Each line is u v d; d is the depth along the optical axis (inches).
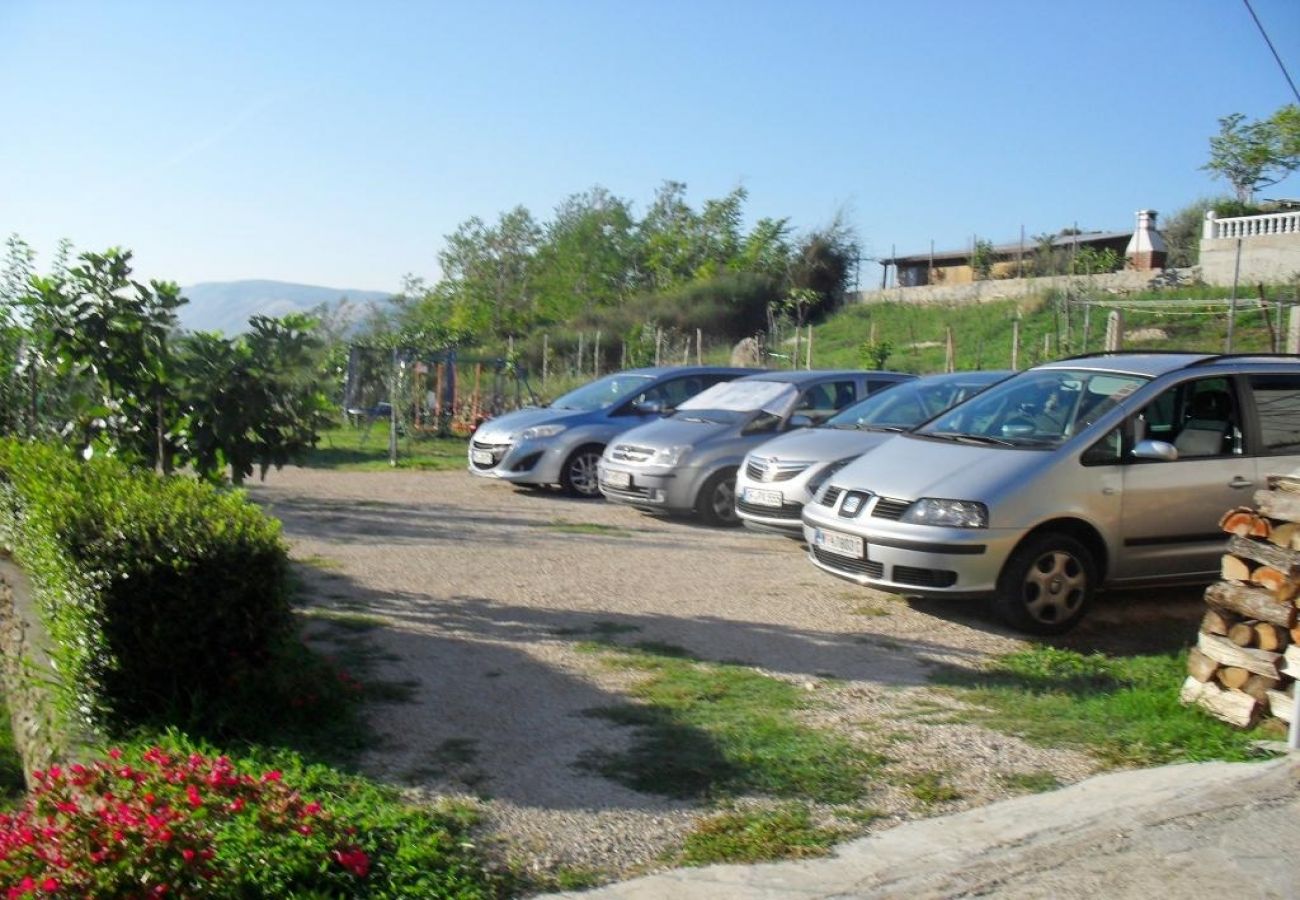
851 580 323.9
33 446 350.3
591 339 1743.4
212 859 156.3
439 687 254.7
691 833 183.0
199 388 323.3
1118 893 163.2
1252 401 331.9
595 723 232.4
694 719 234.4
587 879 168.9
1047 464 309.1
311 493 586.2
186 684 221.3
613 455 521.7
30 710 259.4
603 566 394.3
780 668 271.4
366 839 172.2
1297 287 1050.1
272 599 229.8
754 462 437.1
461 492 604.1
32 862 154.4
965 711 239.5
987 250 1823.3
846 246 2025.1
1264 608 219.9
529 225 2415.1
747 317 1987.0
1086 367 348.8
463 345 1362.0
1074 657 277.1
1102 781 201.6
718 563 402.0
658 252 2389.3
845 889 164.1
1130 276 1386.6
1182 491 317.7
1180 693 236.5
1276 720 219.5
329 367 968.9
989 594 303.3
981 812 189.8
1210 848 175.0
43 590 243.8
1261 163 1422.2
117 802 165.9
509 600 339.9
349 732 223.3
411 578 369.7
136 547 220.4
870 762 211.0
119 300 327.3
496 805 193.2
